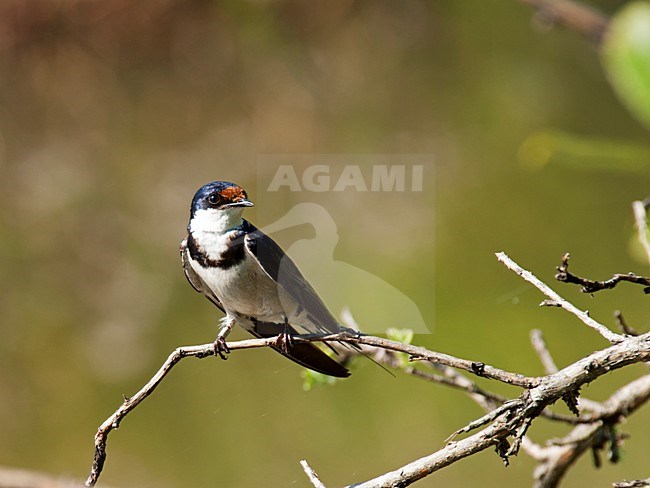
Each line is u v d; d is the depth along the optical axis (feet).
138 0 51.19
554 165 43.55
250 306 16.12
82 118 51.24
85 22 51.80
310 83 48.96
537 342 17.75
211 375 40.83
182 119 50.37
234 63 50.31
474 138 46.01
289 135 48.37
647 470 32.91
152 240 47.52
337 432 37.78
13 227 48.16
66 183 49.60
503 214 42.86
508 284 40.09
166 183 49.11
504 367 36.40
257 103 49.52
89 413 42.70
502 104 46.44
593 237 41.98
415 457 36.17
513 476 33.78
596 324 11.34
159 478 39.11
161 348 43.78
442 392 37.37
